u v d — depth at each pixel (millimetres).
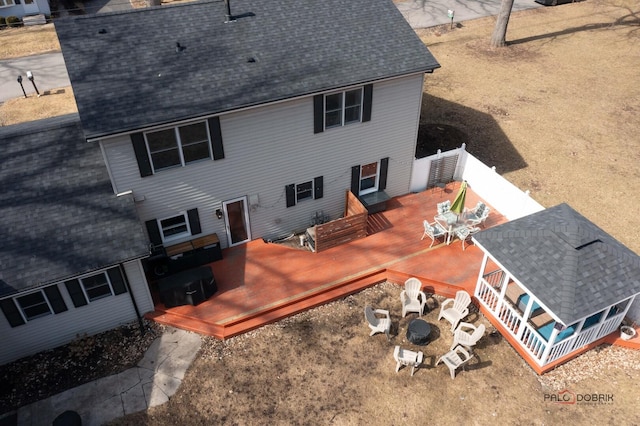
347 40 16844
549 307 12539
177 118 13742
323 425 12695
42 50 33781
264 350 14609
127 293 14695
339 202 19109
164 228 16266
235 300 15750
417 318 15562
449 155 20344
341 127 16953
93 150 15352
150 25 15484
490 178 19469
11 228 13594
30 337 14062
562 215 14617
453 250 17719
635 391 13344
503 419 12773
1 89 28688
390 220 19125
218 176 15844
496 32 33719
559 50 33688
